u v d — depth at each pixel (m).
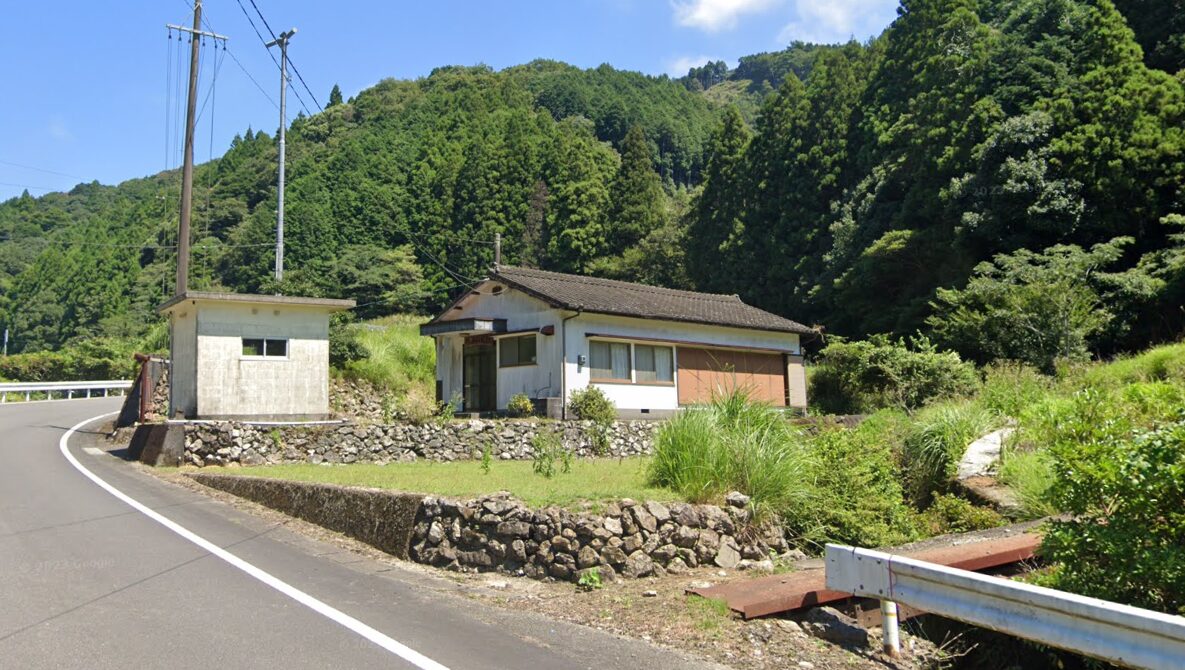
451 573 7.55
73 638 5.12
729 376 22.11
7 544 7.98
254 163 72.25
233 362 16.55
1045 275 22.73
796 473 9.03
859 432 11.47
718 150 47.28
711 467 8.54
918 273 31.95
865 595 5.77
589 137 70.94
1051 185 26.02
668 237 50.41
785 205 40.94
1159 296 22.17
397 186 61.16
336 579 6.96
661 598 6.54
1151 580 5.55
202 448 14.18
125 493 11.31
